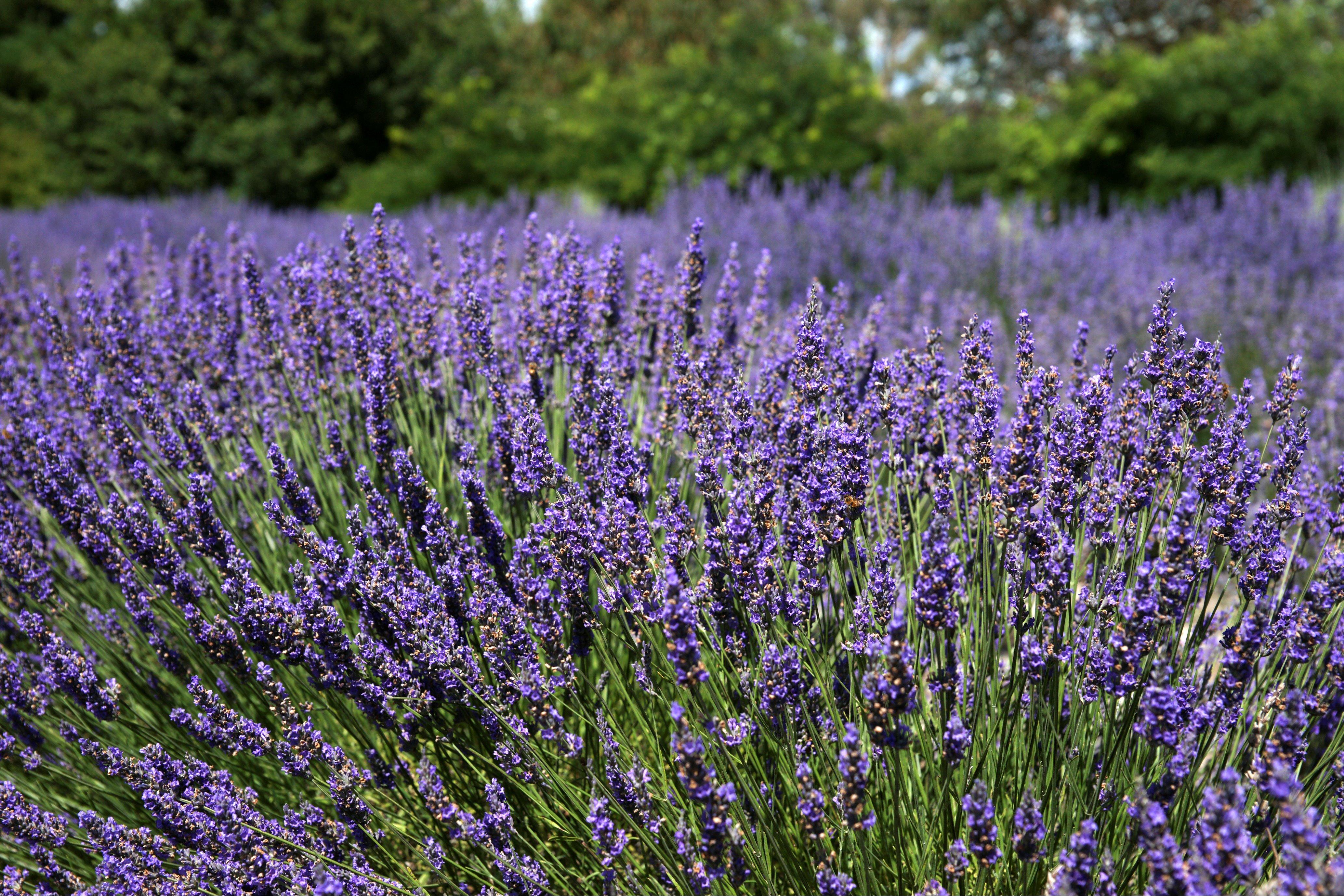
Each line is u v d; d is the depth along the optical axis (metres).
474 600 1.90
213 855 1.80
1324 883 1.24
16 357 3.31
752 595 1.82
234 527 2.48
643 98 12.69
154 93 15.71
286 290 2.69
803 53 12.87
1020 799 1.77
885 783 1.79
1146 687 1.70
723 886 1.68
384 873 2.04
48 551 2.55
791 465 2.12
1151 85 10.81
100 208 10.41
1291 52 10.69
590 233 6.98
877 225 7.12
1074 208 11.27
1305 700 1.72
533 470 2.10
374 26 16.58
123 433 2.30
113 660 2.39
